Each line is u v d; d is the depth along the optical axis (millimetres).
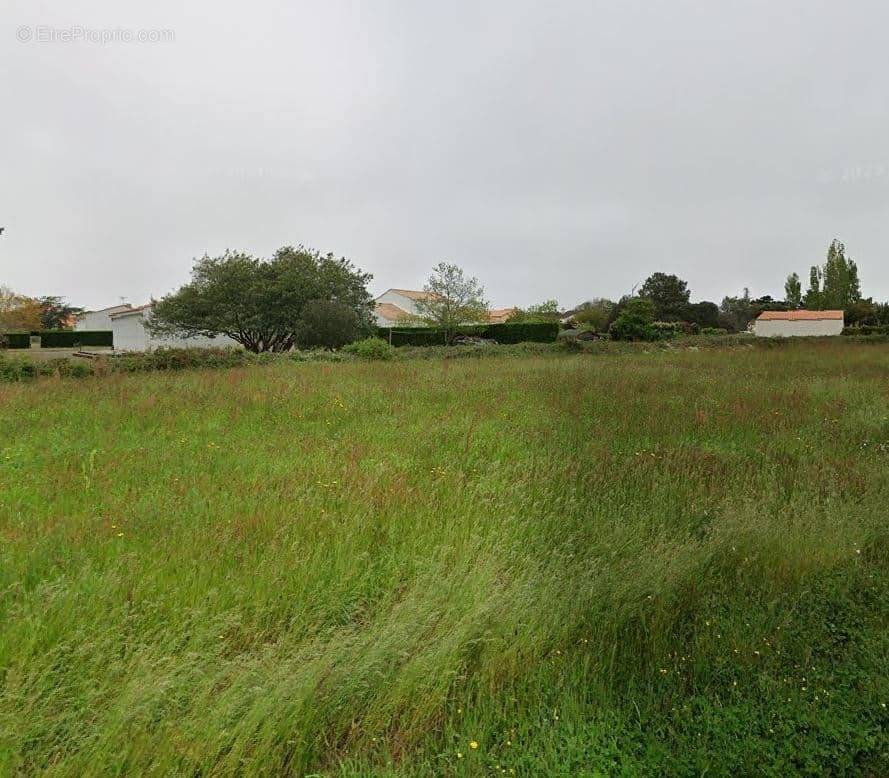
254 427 7508
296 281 30203
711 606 3275
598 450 6289
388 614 3023
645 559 3572
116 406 8594
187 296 30766
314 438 6824
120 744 2057
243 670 2461
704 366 16625
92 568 3232
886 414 8398
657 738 2379
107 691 2283
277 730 2195
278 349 32344
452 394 10617
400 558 3615
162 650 2570
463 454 6188
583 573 3422
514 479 5312
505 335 33625
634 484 5184
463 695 2547
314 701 2336
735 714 2506
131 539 3680
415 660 2516
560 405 9320
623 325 31891
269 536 3770
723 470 5727
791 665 2854
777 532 3973
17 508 4223
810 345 28938
